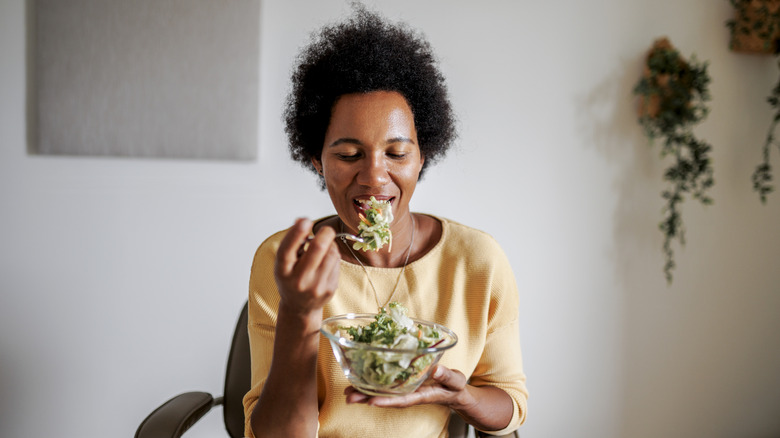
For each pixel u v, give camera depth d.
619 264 2.04
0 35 1.78
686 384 2.13
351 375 0.74
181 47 1.80
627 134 2.00
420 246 1.06
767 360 2.20
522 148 1.94
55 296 1.85
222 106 1.83
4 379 1.85
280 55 1.84
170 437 1.02
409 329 0.79
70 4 1.77
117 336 1.87
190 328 1.89
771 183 2.14
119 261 1.86
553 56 1.94
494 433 1.01
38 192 1.83
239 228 1.88
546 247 1.98
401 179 0.91
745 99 2.08
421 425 0.99
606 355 2.05
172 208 1.86
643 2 1.98
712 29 2.03
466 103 1.91
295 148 1.11
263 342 1.02
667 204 2.05
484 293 1.04
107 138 1.81
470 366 1.04
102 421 1.89
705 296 2.12
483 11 1.90
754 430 2.20
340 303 1.00
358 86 0.90
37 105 1.78
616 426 2.08
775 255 2.18
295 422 0.83
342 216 0.94
